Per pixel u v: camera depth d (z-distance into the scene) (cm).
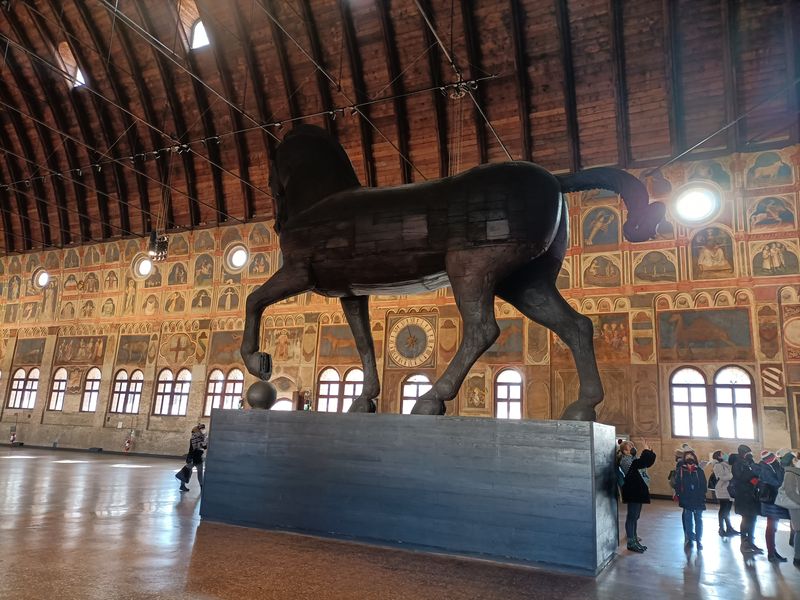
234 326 2403
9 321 2936
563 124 1966
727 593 520
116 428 2514
